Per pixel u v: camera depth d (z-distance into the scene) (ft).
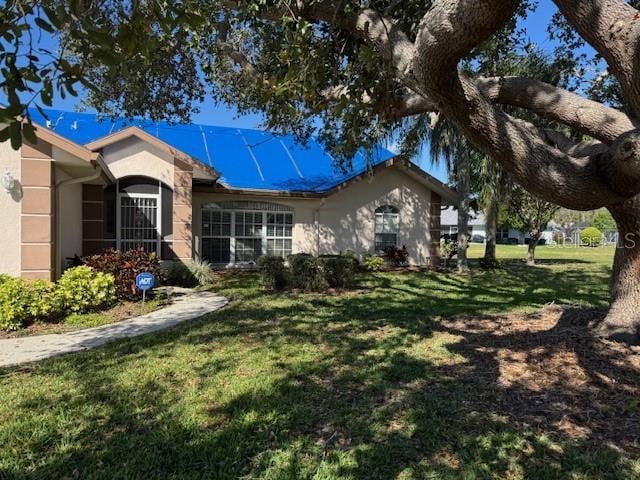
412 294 39.14
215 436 12.43
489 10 9.27
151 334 23.84
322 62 15.34
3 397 15.16
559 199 12.41
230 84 32.86
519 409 14.32
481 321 27.04
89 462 11.21
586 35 13.11
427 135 58.44
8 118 6.89
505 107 32.83
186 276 42.60
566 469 11.00
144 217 45.93
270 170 63.05
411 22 18.37
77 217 42.16
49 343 22.33
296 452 11.68
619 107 26.45
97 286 29.43
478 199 68.39
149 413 13.85
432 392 15.70
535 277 54.70
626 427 13.03
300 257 43.04
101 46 8.09
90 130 57.88
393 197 64.80
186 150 62.23
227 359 19.30
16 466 10.95
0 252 29.86
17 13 7.09
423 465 11.14
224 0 20.10
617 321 21.35
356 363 18.85
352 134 20.30
